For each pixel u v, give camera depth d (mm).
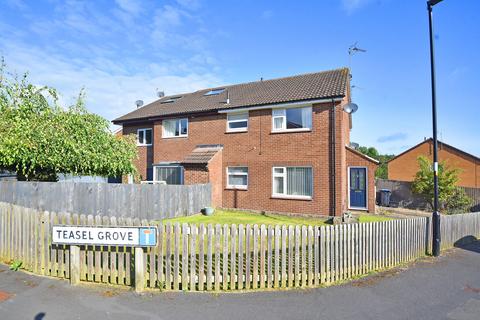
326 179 13680
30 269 6016
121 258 5480
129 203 12172
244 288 5613
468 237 11047
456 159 29016
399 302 5270
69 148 11359
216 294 5309
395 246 7621
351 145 20469
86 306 4676
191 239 5480
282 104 14672
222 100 18094
